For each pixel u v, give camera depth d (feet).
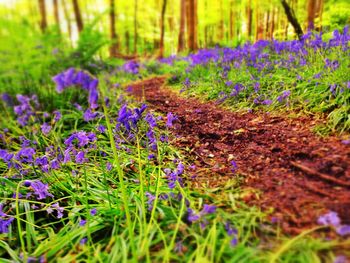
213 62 20.57
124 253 6.24
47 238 7.59
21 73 17.57
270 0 29.86
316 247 5.34
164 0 50.55
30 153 9.66
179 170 8.46
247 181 7.91
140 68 29.58
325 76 11.85
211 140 11.02
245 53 18.85
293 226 6.00
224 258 5.71
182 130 12.36
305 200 6.61
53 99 17.79
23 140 12.37
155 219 7.13
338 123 9.49
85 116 12.51
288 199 6.77
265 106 12.74
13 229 8.25
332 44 14.08
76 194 8.82
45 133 13.00
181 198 7.59
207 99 16.01
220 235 6.28
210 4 46.29
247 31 39.81
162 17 51.03
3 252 7.52
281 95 12.48
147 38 67.10
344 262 4.93
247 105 13.47
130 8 60.54
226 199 7.32
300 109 11.43
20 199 8.29
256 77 15.01
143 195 7.90
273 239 5.82
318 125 9.87
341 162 7.63
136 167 10.07
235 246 5.72
